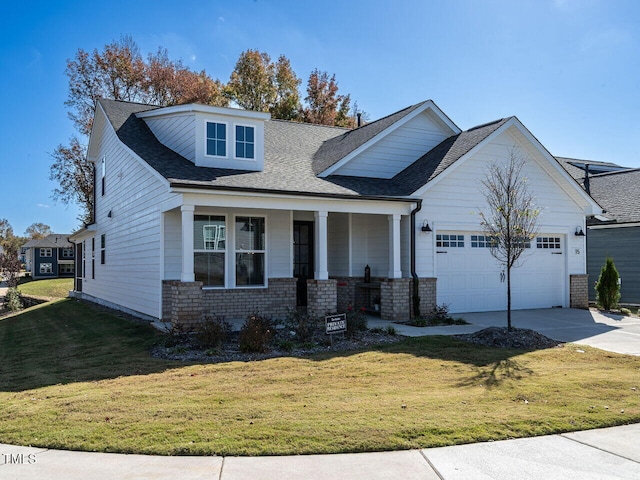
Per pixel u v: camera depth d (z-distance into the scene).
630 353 9.34
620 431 5.25
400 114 16.47
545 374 7.59
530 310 15.78
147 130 16.30
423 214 14.12
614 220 19.70
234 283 13.52
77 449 4.71
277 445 4.72
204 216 13.29
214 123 13.55
